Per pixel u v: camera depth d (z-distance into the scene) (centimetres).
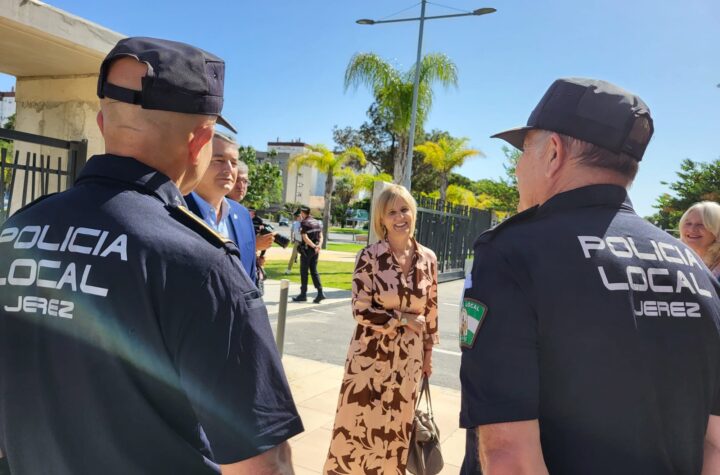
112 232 94
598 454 101
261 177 4541
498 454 101
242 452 90
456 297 1116
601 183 115
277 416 95
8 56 329
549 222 112
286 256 1734
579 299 102
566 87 118
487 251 114
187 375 90
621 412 100
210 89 110
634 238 111
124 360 90
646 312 103
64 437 92
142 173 102
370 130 3509
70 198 102
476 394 105
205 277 93
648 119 118
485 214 1747
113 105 104
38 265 97
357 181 2450
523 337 103
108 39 314
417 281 264
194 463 96
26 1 264
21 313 97
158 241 93
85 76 354
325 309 854
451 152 2308
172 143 106
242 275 100
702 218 316
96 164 104
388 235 271
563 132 116
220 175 275
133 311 90
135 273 90
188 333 90
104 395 90
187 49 109
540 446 102
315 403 417
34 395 95
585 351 101
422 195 1189
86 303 91
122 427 90
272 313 777
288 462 97
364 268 262
